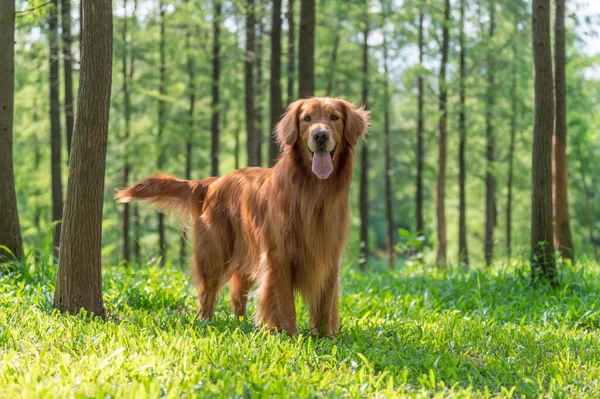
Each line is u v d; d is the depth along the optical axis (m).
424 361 4.72
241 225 5.82
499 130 18.61
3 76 7.06
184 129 18.44
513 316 6.95
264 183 5.61
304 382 4.03
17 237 7.26
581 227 28.27
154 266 8.34
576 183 24.91
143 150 18.03
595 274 8.80
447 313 6.86
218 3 16.78
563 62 11.30
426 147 22.66
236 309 6.34
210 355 4.41
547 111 7.95
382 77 18.44
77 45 13.81
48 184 21.31
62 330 4.88
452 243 28.84
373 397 3.90
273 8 12.73
